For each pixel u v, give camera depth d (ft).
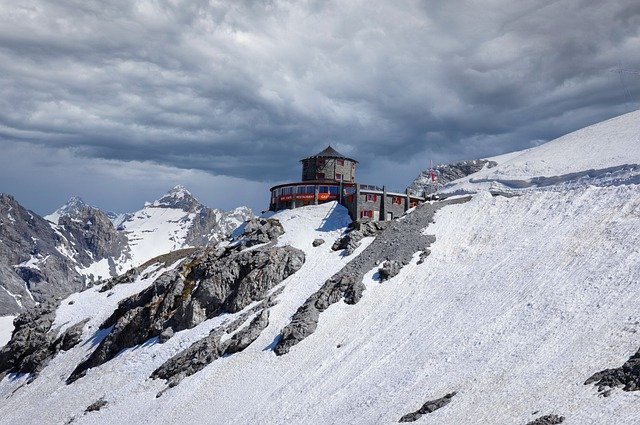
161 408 267.80
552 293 242.58
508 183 520.42
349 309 291.99
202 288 333.83
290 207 433.07
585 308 224.94
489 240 308.60
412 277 300.40
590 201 303.27
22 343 405.80
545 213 311.88
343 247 346.74
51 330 407.03
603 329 208.54
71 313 421.18
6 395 363.56
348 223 376.27
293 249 348.59
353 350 258.98
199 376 281.54
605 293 228.84
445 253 311.47
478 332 237.04
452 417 188.44
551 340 214.48
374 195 383.24
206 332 313.32
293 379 253.44
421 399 207.62
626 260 243.40
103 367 332.60
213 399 259.80
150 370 304.50
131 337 343.67
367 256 328.29
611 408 165.17
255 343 288.71
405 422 194.80
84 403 299.58
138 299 374.84
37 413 311.06
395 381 225.76
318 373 251.19
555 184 483.10
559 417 168.04
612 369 183.62
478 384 204.03
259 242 368.07
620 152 491.72
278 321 297.74
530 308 239.09
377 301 291.17
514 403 185.26
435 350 236.22
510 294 254.88
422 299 279.08
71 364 360.48
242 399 252.01
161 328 336.29
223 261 346.13
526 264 272.31
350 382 236.84
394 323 268.82
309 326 283.38
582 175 474.49
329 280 313.32
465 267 292.40
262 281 326.24
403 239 332.19
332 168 457.27
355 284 302.25
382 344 255.70
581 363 194.59
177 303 344.28
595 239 269.44
